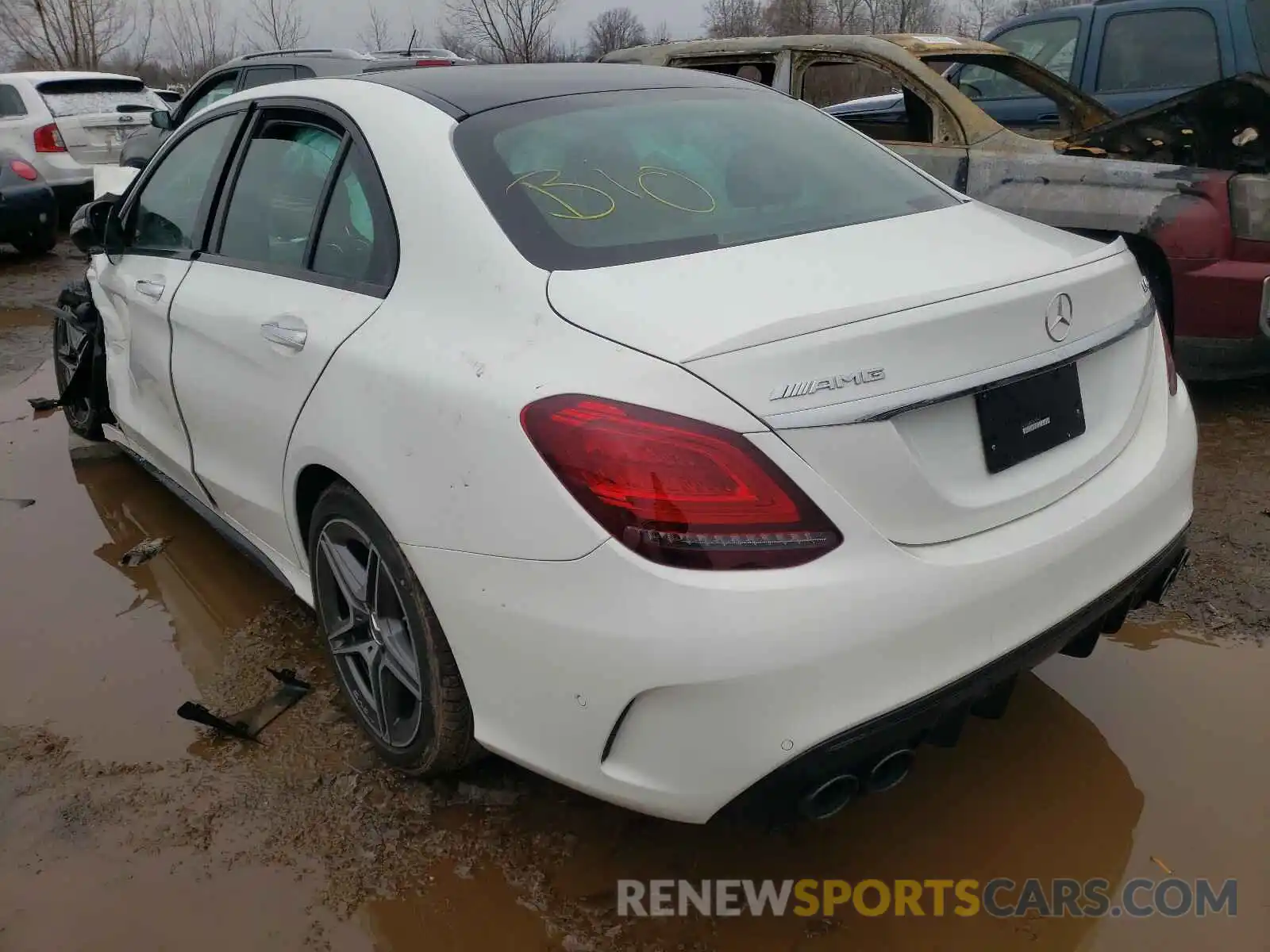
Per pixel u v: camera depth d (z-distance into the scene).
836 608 1.69
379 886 2.17
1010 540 1.90
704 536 1.68
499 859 2.23
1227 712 2.60
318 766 2.54
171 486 3.68
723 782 1.74
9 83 10.58
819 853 2.23
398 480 2.06
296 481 2.50
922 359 1.80
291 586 2.81
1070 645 2.29
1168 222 4.21
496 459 1.86
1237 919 2.03
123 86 11.14
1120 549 2.10
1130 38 6.01
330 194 2.56
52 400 5.39
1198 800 2.33
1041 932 2.02
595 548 1.73
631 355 1.77
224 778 2.50
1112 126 4.71
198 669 2.97
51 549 3.75
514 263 2.05
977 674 1.85
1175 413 2.37
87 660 3.03
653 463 1.69
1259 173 4.42
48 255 10.14
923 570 1.77
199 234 3.15
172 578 3.51
